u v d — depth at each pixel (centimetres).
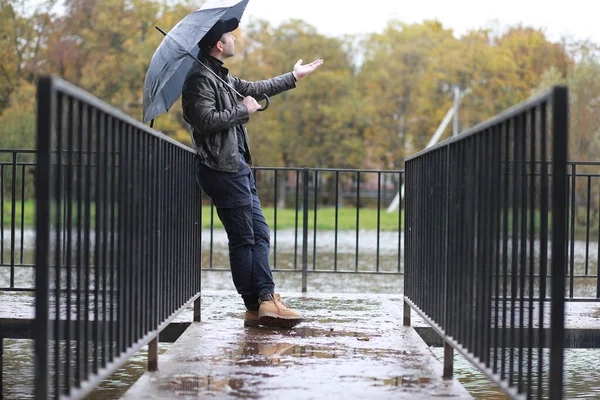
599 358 586
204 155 436
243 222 448
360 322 487
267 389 310
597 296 548
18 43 3834
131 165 304
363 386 315
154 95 421
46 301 205
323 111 5103
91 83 4203
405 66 5200
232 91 439
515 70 5031
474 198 300
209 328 457
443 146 354
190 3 4434
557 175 209
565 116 208
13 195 557
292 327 461
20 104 3759
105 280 273
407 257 473
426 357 376
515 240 258
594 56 3881
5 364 535
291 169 679
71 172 240
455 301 327
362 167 5278
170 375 334
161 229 361
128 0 4284
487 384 495
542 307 238
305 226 664
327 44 5256
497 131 270
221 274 1202
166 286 372
